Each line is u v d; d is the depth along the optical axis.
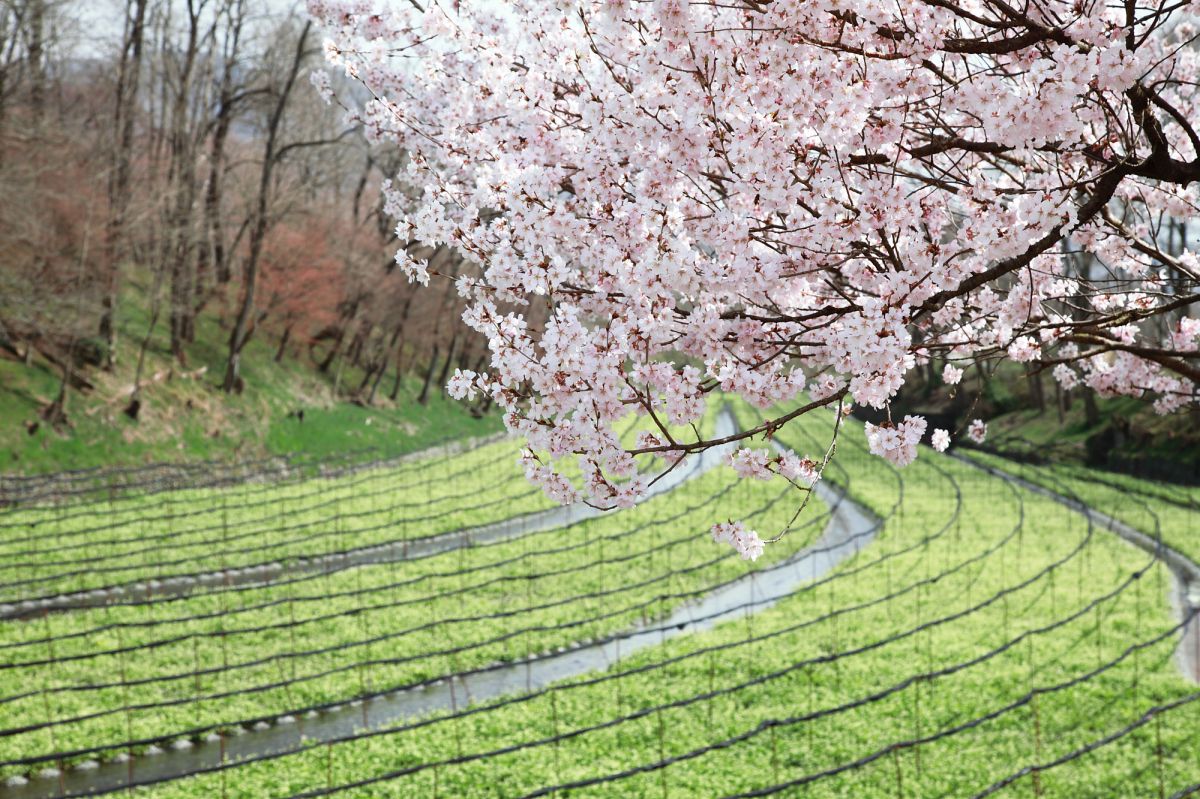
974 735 18.31
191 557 32.56
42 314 42.81
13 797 16.97
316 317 60.31
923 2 5.62
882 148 6.24
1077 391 64.62
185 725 19.48
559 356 5.77
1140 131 5.98
